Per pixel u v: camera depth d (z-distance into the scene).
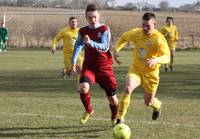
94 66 12.85
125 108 12.21
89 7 12.93
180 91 21.42
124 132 11.05
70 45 22.67
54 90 21.56
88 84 12.54
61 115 14.92
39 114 15.07
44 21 74.31
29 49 59.78
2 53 51.84
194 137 12.08
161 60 12.09
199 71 32.31
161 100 18.48
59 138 11.84
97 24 12.97
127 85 12.23
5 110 15.82
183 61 42.44
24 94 20.11
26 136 12.01
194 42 62.19
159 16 96.88
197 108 16.53
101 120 14.12
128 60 42.75
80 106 16.75
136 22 73.19
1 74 29.36
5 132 12.42
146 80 12.56
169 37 31.92
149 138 11.93
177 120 14.28
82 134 12.31
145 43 12.46
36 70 32.25
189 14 118.31
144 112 15.60
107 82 12.95
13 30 66.12
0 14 81.56
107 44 12.80
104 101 18.02
